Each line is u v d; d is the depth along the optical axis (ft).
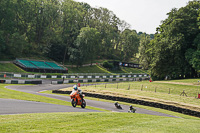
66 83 166.09
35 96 73.31
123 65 310.86
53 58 264.31
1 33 199.11
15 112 31.58
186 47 169.37
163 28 186.91
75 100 47.34
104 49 360.07
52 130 19.84
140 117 34.83
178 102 85.15
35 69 193.88
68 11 283.18
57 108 42.27
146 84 141.90
